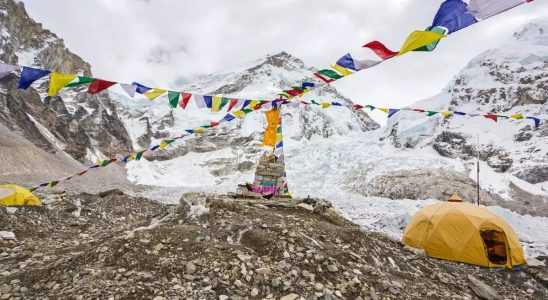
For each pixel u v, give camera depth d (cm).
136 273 773
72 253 1077
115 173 7456
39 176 4991
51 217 1616
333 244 1050
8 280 806
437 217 1550
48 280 791
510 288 1186
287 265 868
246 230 1038
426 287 952
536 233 2473
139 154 1237
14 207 1525
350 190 6159
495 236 1465
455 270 1198
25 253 1069
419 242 1559
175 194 5728
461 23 503
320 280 841
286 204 1463
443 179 5522
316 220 1313
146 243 899
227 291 751
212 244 938
